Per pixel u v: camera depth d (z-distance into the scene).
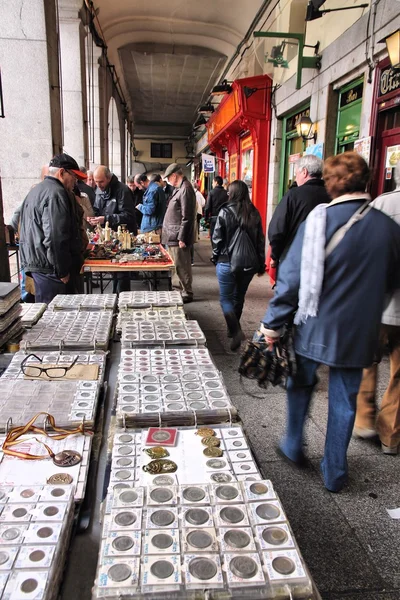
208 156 14.75
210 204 9.75
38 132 5.89
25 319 2.46
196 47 11.98
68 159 3.65
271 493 1.12
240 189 4.34
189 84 16.45
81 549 1.04
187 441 1.38
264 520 1.03
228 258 4.42
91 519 1.14
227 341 4.74
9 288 2.17
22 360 1.95
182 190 6.05
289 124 7.95
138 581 0.87
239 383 3.71
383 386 3.61
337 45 5.42
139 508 1.06
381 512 2.23
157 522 1.02
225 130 11.54
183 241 6.14
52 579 0.89
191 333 2.32
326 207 2.02
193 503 1.08
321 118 6.00
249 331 5.01
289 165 8.05
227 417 1.52
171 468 1.24
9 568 0.88
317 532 2.10
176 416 1.49
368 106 4.77
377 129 4.70
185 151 31.34
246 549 0.95
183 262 6.28
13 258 6.37
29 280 3.67
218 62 13.09
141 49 11.82
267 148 8.84
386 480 2.47
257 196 9.06
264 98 8.62
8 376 1.78
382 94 4.55
